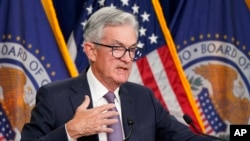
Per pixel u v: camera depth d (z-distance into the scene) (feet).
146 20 20.44
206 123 21.40
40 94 11.25
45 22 19.15
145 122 11.59
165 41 20.47
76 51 20.02
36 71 18.92
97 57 10.71
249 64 21.56
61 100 11.03
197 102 21.35
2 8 18.70
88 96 11.06
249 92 21.65
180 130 12.07
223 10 21.48
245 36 21.50
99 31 10.52
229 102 21.49
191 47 21.22
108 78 10.84
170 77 20.38
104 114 9.61
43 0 19.26
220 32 21.43
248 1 22.16
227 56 21.38
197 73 21.31
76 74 19.01
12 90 18.53
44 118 10.69
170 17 22.40
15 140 18.49
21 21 18.86
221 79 21.48
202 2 21.33
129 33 10.45
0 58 18.60
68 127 9.63
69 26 21.12
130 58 10.50
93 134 9.96
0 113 18.54
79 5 21.42
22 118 18.65
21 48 18.71
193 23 21.26
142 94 12.16
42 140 9.71
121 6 20.26
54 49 19.16
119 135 10.91
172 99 20.33
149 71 20.31
